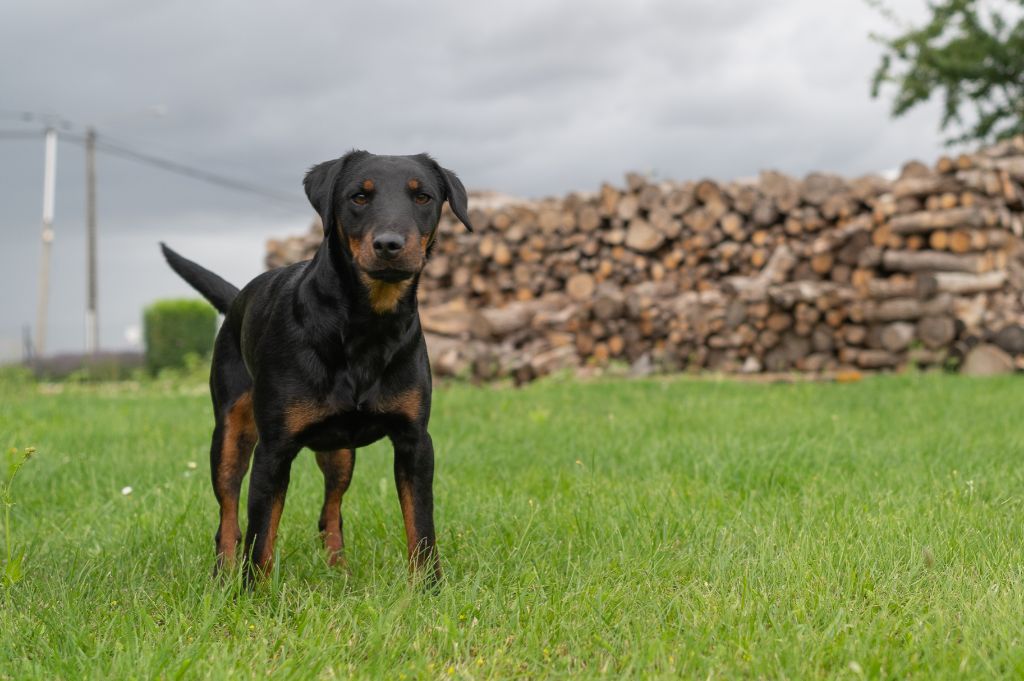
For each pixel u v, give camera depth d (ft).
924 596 9.83
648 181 46.57
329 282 10.61
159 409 32.01
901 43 68.33
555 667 8.52
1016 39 65.62
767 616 9.34
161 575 11.39
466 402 31.27
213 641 8.98
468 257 50.31
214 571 11.30
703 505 13.94
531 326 46.06
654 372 42.78
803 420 23.03
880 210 40.27
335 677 7.98
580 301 47.11
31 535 13.30
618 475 17.08
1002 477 15.55
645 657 8.36
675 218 45.96
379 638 8.79
